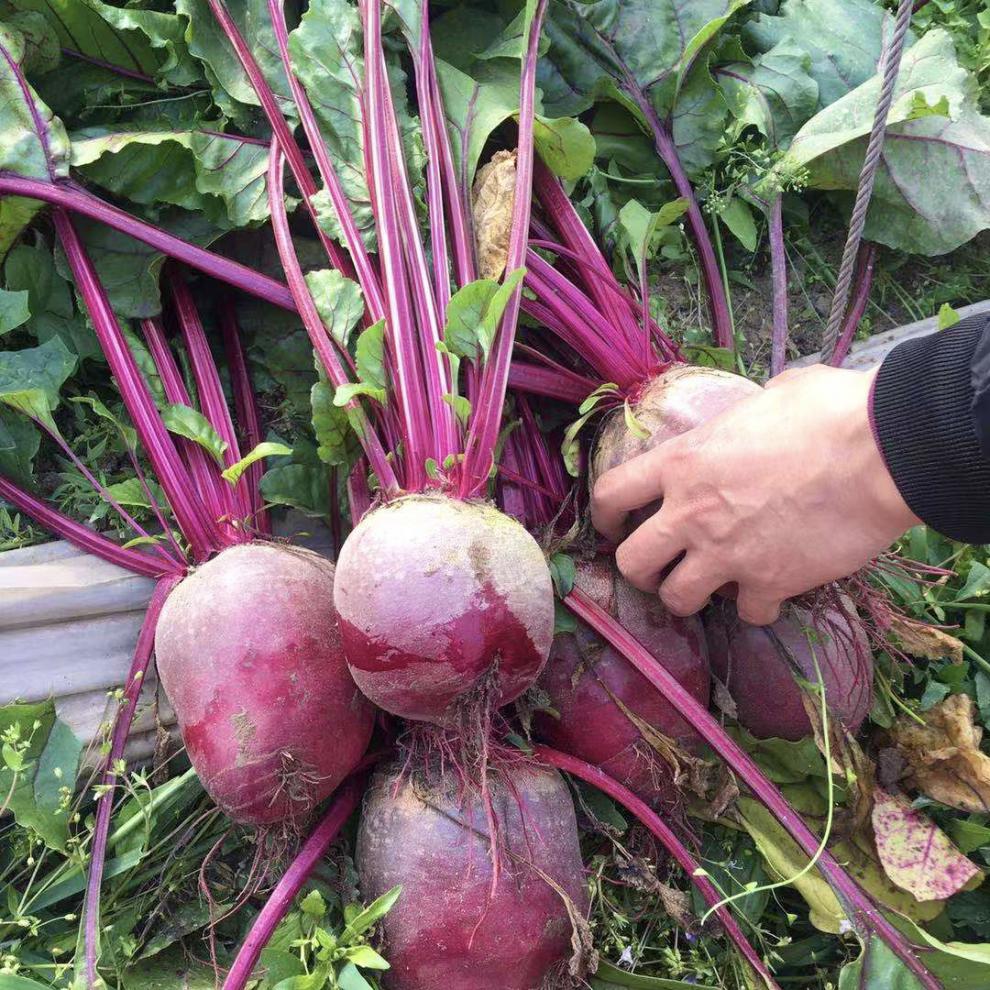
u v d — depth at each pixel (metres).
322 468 0.63
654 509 0.56
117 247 0.62
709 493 0.50
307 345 0.67
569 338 0.61
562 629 0.56
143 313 0.62
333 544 0.63
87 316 0.63
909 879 0.55
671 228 0.74
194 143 0.61
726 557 0.51
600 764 0.58
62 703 0.59
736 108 0.76
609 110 0.76
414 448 0.52
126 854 0.54
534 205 0.68
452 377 0.51
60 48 0.65
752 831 0.58
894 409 0.43
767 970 0.54
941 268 0.82
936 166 0.73
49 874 0.55
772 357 0.69
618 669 0.57
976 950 0.50
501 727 0.54
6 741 0.51
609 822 0.59
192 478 0.59
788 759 0.60
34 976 0.52
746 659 0.60
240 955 0.47
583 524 0.60
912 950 0.51
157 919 0.55
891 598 0.66
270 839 0.52
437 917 0.50
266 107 0.61
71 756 0.53
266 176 0.63
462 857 0.50
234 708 0.49
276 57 0.64
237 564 0.53
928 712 0.62
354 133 0.60
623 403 0.60
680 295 0.79
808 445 0.46
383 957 0.51
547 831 0.52
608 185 0.76
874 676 0.63
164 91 0.67
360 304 0.56
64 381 0.62
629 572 0.56
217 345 0.69
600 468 0.59
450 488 0.51
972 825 0.58
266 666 0.50
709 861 0.58
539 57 0.73
